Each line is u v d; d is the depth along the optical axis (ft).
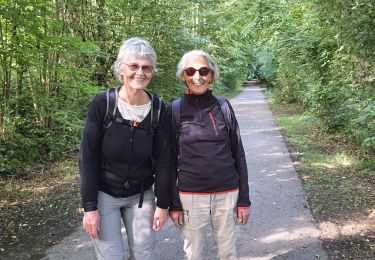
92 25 30.78
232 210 8.89
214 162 8.55
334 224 13.98
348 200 16.25
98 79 31.48
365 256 11.59
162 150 8.38
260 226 14.01
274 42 43.21
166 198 8.46
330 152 25.36
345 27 21.39
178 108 8.73
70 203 16.44
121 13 31.73
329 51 31.07
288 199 16.66
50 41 21.18
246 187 9.01
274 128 36.06
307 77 37.93
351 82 26.25
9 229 13.89
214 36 56.95
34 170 21.12
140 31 32.09
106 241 8.13
